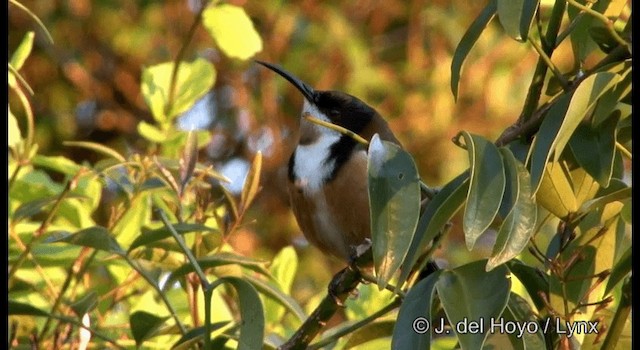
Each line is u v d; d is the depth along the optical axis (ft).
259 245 43.62
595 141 17.60
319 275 42.78
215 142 44.68
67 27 45.14
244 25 27.09
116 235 24.38
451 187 16.66
